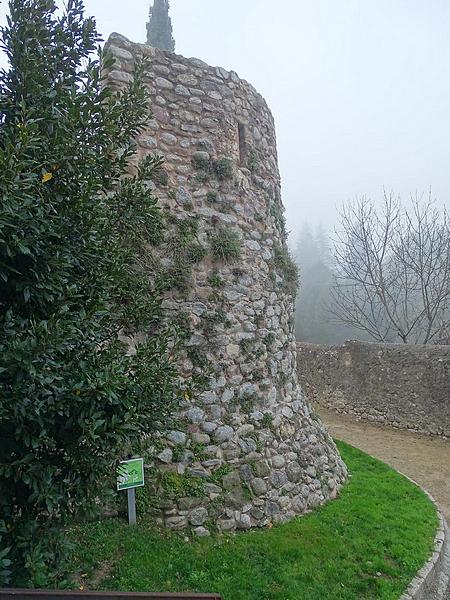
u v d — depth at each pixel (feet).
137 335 16.75
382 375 42.24
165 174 18.45
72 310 9.48
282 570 14.52
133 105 10.96
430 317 51.60
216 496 16.79
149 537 14.94
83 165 9.42
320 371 48.98
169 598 7.73
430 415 38.17
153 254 17.71
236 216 20.22
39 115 9.24
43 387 8.03
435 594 15.55
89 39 10.19
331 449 23.18
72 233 9.41
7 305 9.00
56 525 9.57
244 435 18.45
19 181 7.58
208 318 18.58
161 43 45.85
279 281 22.52
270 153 23.44
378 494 21.85
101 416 8.84
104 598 7.30
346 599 13.75
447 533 19.75
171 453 16.70
